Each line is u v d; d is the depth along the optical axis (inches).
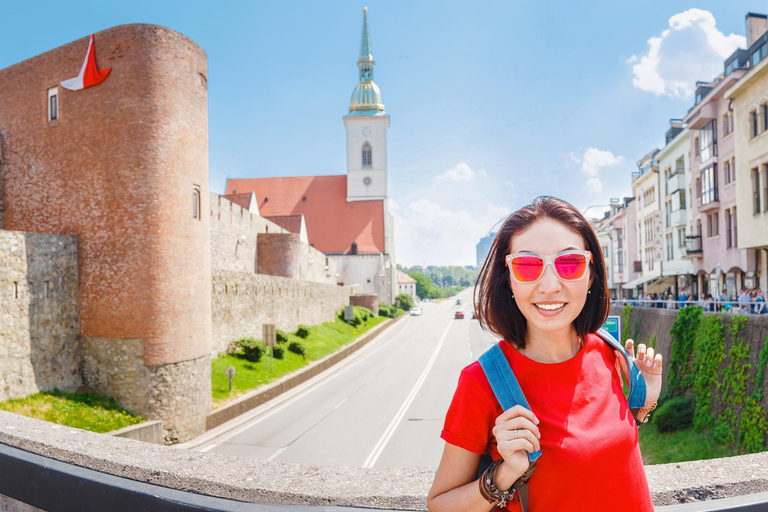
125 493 78.7
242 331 1167.0
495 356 59.8
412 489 76.5
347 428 815.7
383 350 1734.7
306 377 1187.9
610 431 56.2
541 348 61.8
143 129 682.8
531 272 57.6
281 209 3378.4
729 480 77.8
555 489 53.3
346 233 3270.2
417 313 3321.9
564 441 54.3
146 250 683.4
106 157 687.7
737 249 962.7
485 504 53.2
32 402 616.1
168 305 697.6
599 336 68.3
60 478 85.5
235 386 935.7
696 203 1204.5
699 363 674.2
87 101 699.4
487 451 58.8
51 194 724.7
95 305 692.1
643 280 1712.6
